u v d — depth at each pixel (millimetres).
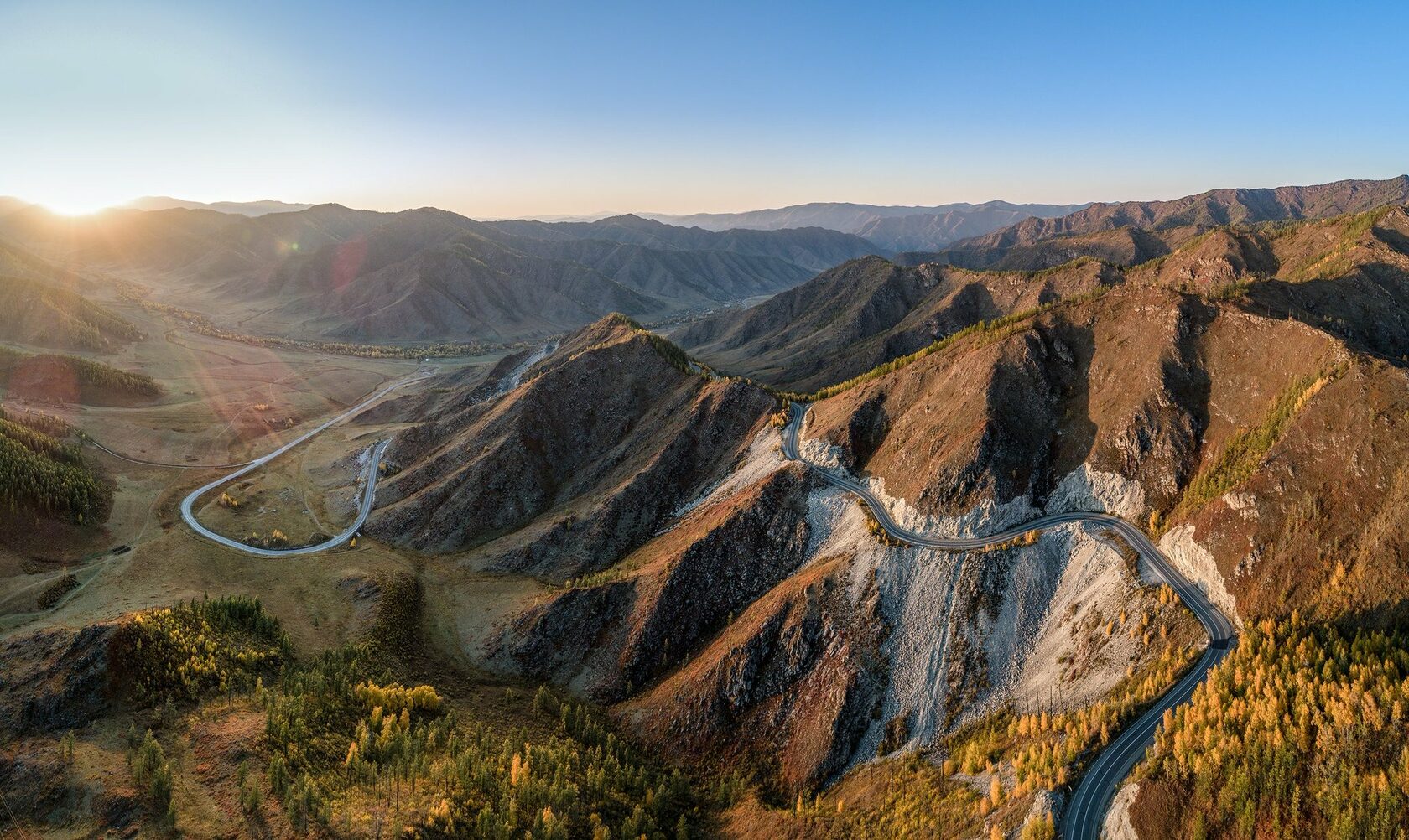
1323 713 68688
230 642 109562
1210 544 99438
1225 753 67938
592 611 134125
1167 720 75438
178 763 83750
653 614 129375
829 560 125688
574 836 86438
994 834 70312
